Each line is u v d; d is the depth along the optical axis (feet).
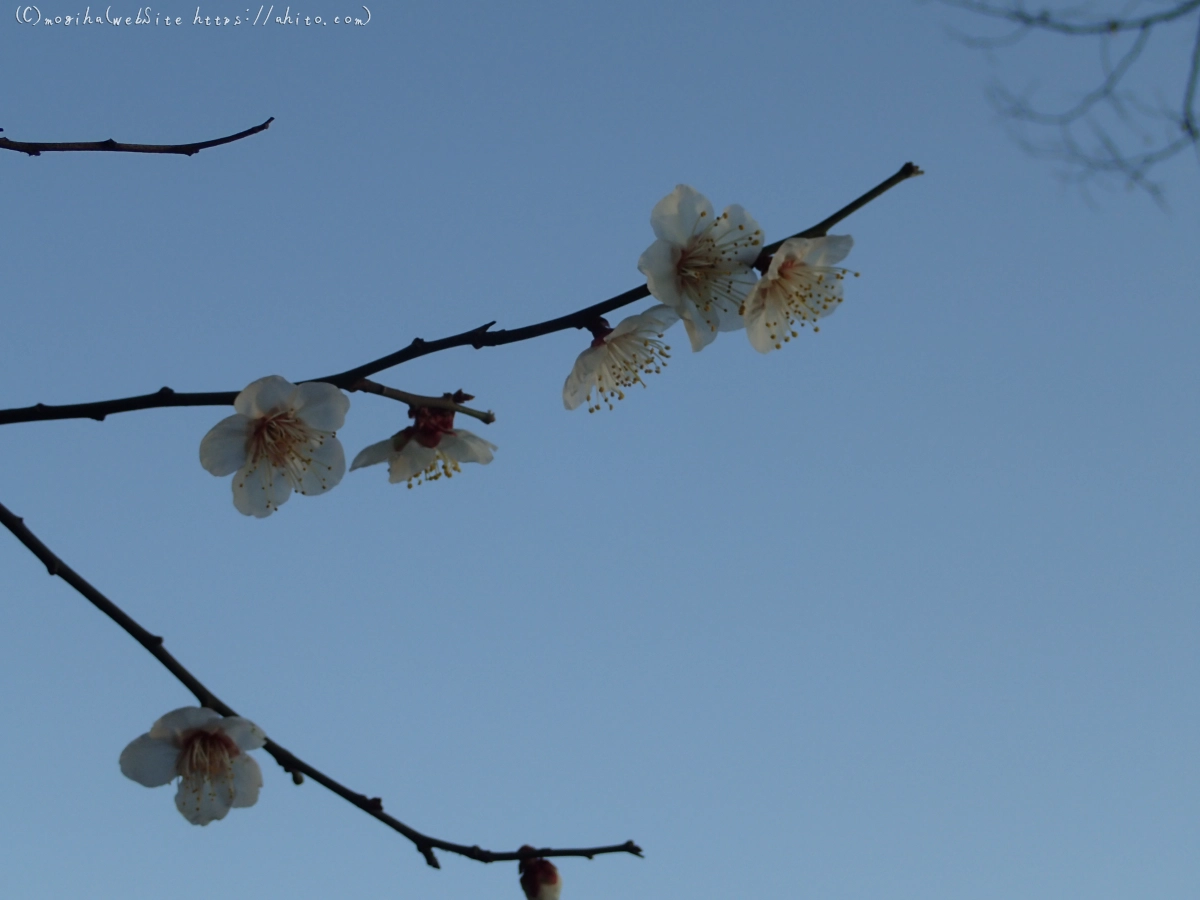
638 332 1.70
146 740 1.63
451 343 1.64
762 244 1.67
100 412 1.64
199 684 1.61
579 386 1.69
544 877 1.58
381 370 1.65
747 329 1.67
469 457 1.72
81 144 1.70
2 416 1.63
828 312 1.67
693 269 1.66
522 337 1.64
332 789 1.60
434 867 1.59
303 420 1.69
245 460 1.70
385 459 1.72
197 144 1.72
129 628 1.59
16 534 1.58
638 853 1.59
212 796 1.64
